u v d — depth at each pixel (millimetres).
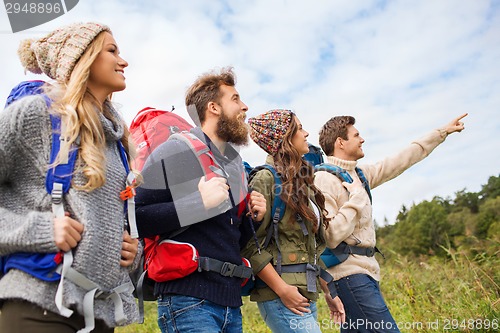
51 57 2164
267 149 3324
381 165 4562
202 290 2561
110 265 2021
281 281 2980
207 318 2543
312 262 3176
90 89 2225
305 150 3406
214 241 2660
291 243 3102
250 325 6070
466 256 6176
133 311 2170
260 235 3055
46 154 1981
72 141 1972
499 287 5316
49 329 1874
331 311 3637
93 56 2145
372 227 3875
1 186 2012
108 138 2225
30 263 1864
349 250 3707
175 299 2578
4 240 1842
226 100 3049
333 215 3713
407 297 5738
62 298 1848
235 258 2719
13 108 1979
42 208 1951
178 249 2545
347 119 4270
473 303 5152
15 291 1838
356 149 4242
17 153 1976
